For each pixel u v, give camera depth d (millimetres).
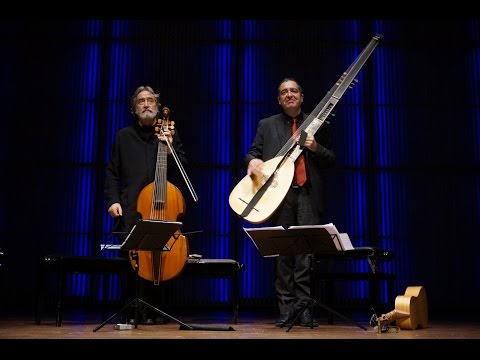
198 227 6418
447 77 6738
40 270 4062
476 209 6547
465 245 6488
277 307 6328
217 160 6539
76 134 6512
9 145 6449
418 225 6504
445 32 6727
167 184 3902
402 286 6402
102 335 3121
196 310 6156
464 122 6668
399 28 6727
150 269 3717
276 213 4047
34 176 6418
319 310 6051
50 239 6344
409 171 6574
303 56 6719
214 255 6391
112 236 6375
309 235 3408
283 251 3582
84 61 6637
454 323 4547
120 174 4379
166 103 6598
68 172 6445
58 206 6391
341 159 6559
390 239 6465
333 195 6500
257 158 4277
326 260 4289
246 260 6395
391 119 6652
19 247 6305
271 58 6715
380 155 6594
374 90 6688
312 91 6668
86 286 6281
